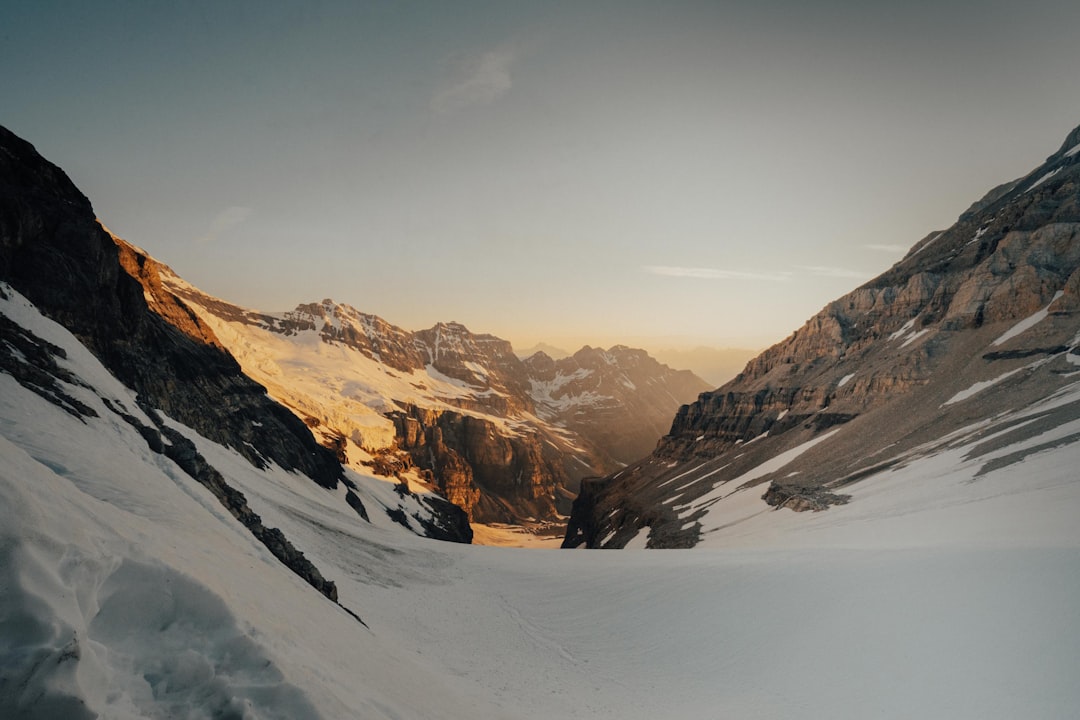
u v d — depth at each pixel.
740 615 36.00
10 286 47.81
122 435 34.75
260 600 16.56
